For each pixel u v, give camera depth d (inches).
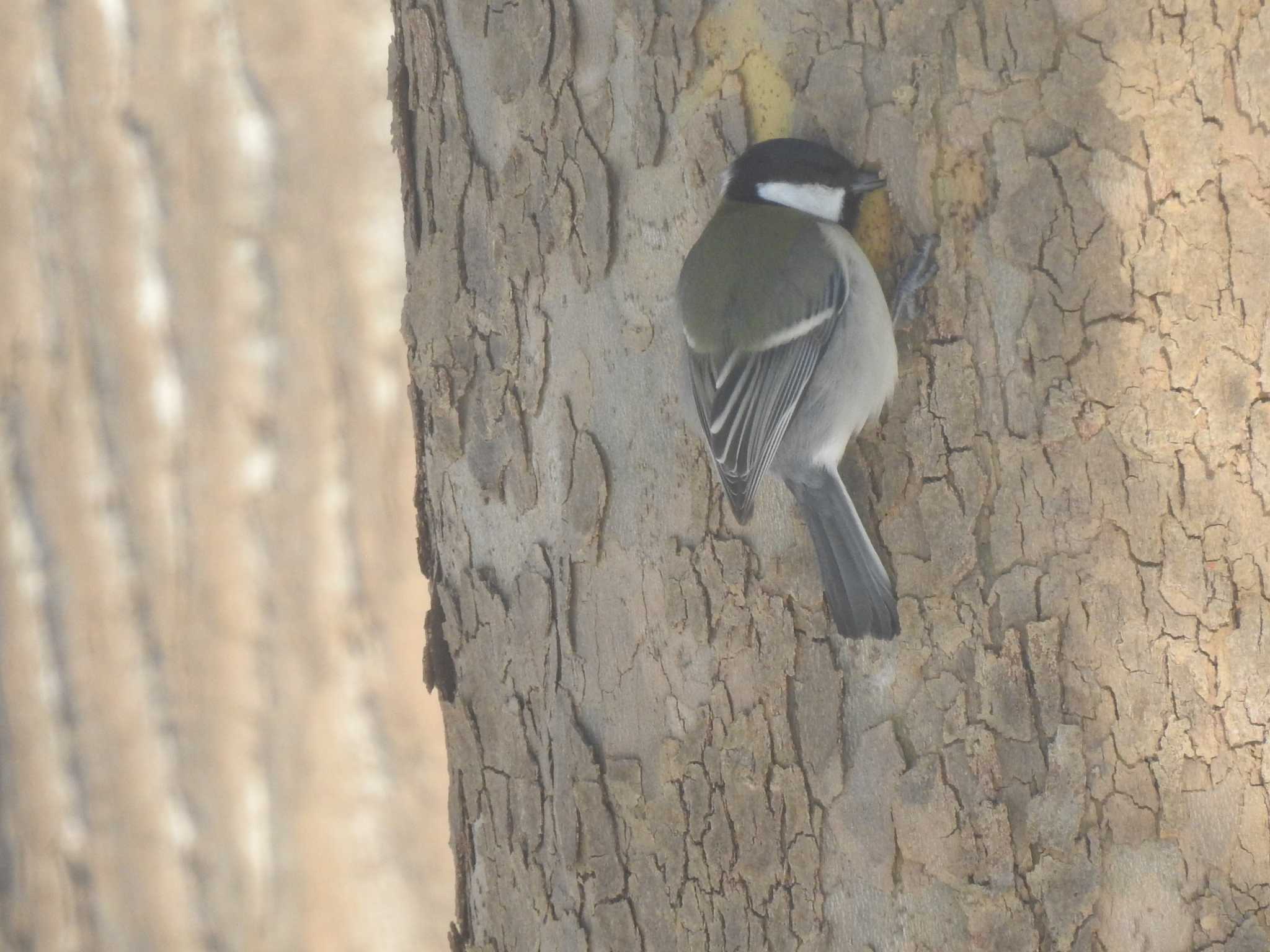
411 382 298.8
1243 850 238.7
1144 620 239.1
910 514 250.2
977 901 241.9
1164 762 239.1
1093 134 239.6
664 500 264.8
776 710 254.2
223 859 407.8
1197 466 238.5
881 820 246.8
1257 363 237.3
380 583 395.5
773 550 257.3
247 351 398.6
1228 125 236.8
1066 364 241.3
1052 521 241.4
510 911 285.7
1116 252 239.5
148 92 402.0
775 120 260.8
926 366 250.1
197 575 403.9
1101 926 240.1
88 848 416.2
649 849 265.4
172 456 405.1
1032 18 241.3
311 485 398.6
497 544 284.0
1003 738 241.8
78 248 407.2
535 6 271.3
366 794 399.9
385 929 398.3
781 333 264.4
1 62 409.4
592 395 270.4
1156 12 237.3
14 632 416.2
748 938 256.4
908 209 252.5
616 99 267.1
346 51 394.3
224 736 404.8
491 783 288.5
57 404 411.2
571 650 273.3
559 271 272.5
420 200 293.3
